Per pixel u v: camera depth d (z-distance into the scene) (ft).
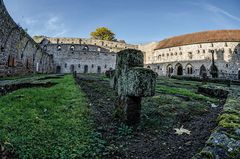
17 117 17.99
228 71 202.08
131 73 18.07
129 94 18.34
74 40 265.95
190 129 19.62
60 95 27.37
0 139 13.69
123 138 16.88
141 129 18.71
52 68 205.87
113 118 20.54
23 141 14.07
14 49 71.87
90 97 29.96
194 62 201.67
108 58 243.60
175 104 27.66
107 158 13.69
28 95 25.55
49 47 232.32
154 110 24.36
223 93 36.91
